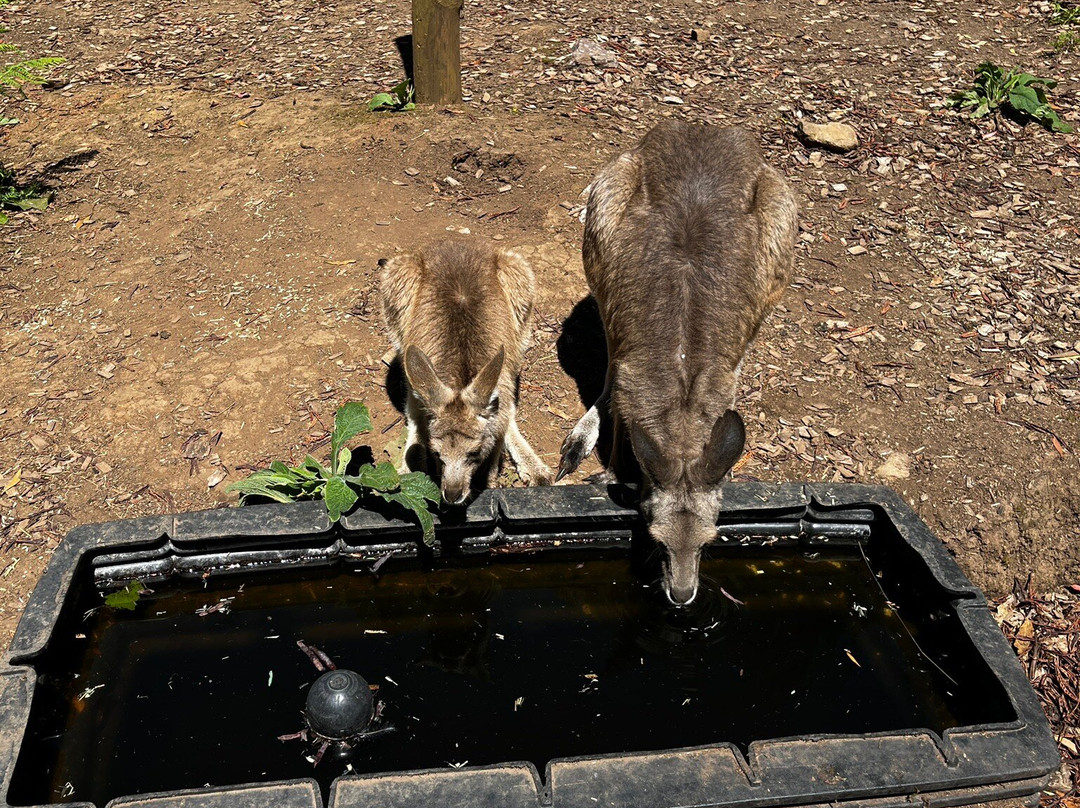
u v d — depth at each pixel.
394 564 1.62
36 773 1.29
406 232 2.36
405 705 1.43
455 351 1.70
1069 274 2.27
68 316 2.14
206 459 1.83
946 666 1.47
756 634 1.56
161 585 1.56
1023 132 2.77
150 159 2.61
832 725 1.42
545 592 1.64
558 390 2.03
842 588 1.63
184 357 2.04
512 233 2.39
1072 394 1.96
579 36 3.22
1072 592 1.71
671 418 1.51
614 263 1.74
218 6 3.50
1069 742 1.47
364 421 1.69
